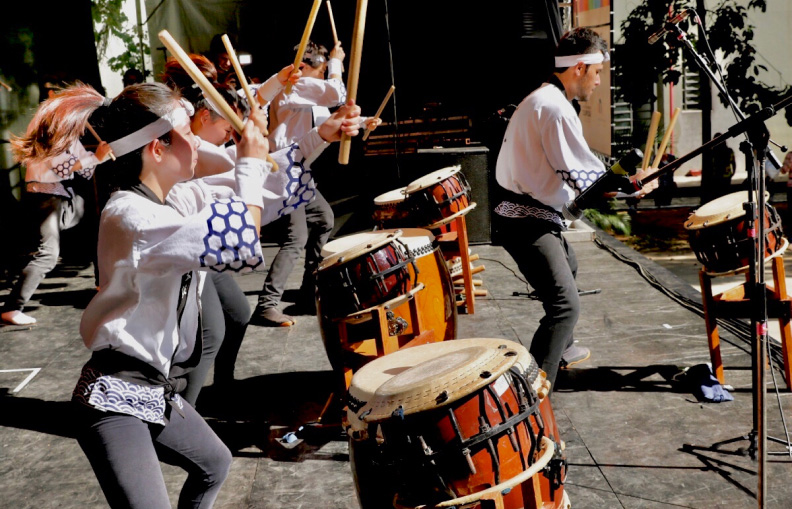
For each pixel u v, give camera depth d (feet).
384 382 6.48
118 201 5.51
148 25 25.71
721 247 10.65
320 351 13.74
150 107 5.53
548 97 9.62
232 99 7.42
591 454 9.47
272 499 8.90
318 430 10.36
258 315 15.30
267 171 5.80
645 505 8.32
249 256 5.41
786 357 10.88
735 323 13.85
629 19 29.94
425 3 26.53
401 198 15.42
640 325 14.12
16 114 21.15
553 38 24.97
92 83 23.32
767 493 8.40
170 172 5.75
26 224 21.22
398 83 27.20
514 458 5.76
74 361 14.01
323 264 9.88
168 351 5.77
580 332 13.94
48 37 21.99
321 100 13.53
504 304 16.14
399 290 9.78
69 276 20.45
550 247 9.75
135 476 5.44
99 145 5.57
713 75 9.16
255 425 10.81
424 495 5.74
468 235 21.56
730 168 31.22
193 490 6.33
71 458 10.27
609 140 23.84
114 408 5.50
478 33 26.73
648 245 30.76
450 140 24.91
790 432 9.75
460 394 5.58
